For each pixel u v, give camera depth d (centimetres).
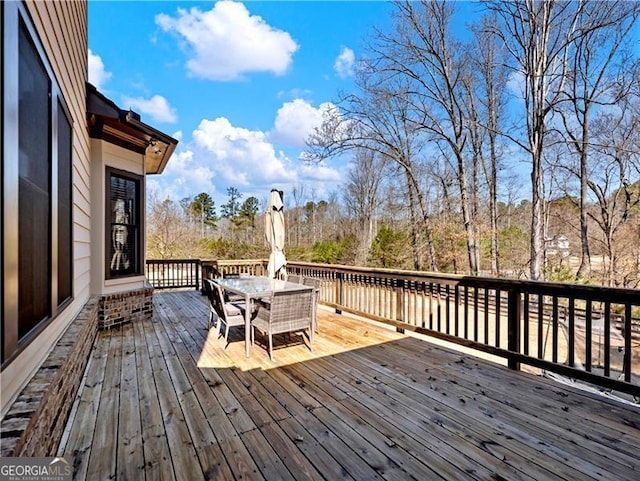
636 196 1106
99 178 487
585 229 1170
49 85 227
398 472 187
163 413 251
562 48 984
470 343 379
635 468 191
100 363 354
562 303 766
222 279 534
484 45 1240
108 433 224
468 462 196
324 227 2564
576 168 1216
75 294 352
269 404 266
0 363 140
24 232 176
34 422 149
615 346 621
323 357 380
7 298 146
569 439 219
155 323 527
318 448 209
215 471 187
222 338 448
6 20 142
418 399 276
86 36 481
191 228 2242
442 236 1357
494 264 1312
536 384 307
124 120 470
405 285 472
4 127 141
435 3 1196
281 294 378
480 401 273
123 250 541
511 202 1436
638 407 263
